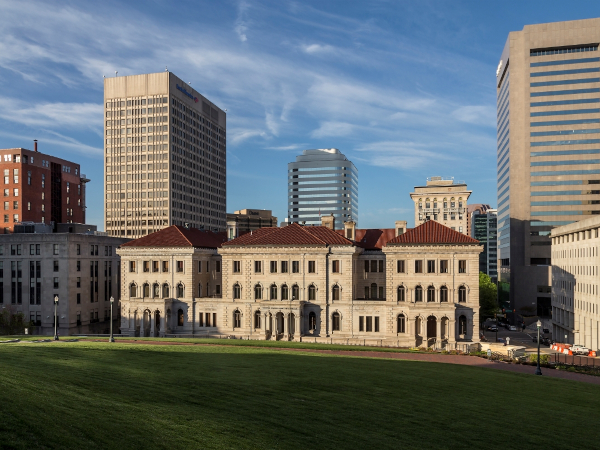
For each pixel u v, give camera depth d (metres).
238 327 91.00
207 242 103.75
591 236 92.62
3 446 17.88
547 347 88.88
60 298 103.94
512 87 183.25
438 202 197.38
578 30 173.25
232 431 24.12
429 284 82.19
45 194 160.12
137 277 96.25
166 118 197.88
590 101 173.38
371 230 100.62
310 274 87.06
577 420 32.50
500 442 26.75
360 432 26.23
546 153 177.25
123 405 26.28
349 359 52.16
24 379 29.34
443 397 35.75
